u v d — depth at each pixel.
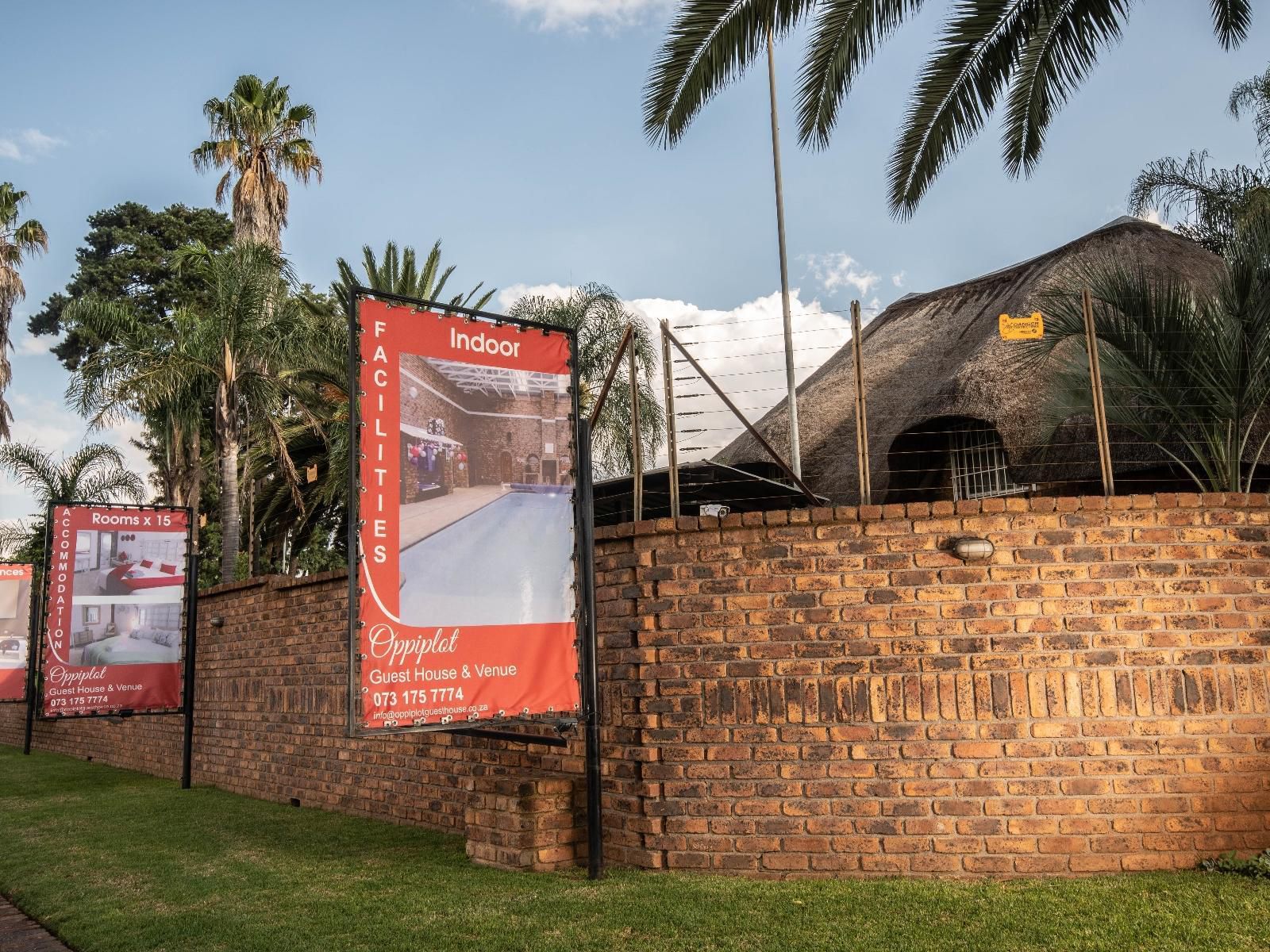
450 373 6.99
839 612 6.96
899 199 11.21
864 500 7.26
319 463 25.22
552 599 7.12
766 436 14.59
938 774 6.72
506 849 7.48
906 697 6.82
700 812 7.04
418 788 9.77
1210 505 6.89
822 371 16.38
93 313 21.22
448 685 6.68
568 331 7.49
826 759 6.87
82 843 9.59
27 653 22.02
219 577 29.03
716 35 10.80
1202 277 12.64
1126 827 6.60
